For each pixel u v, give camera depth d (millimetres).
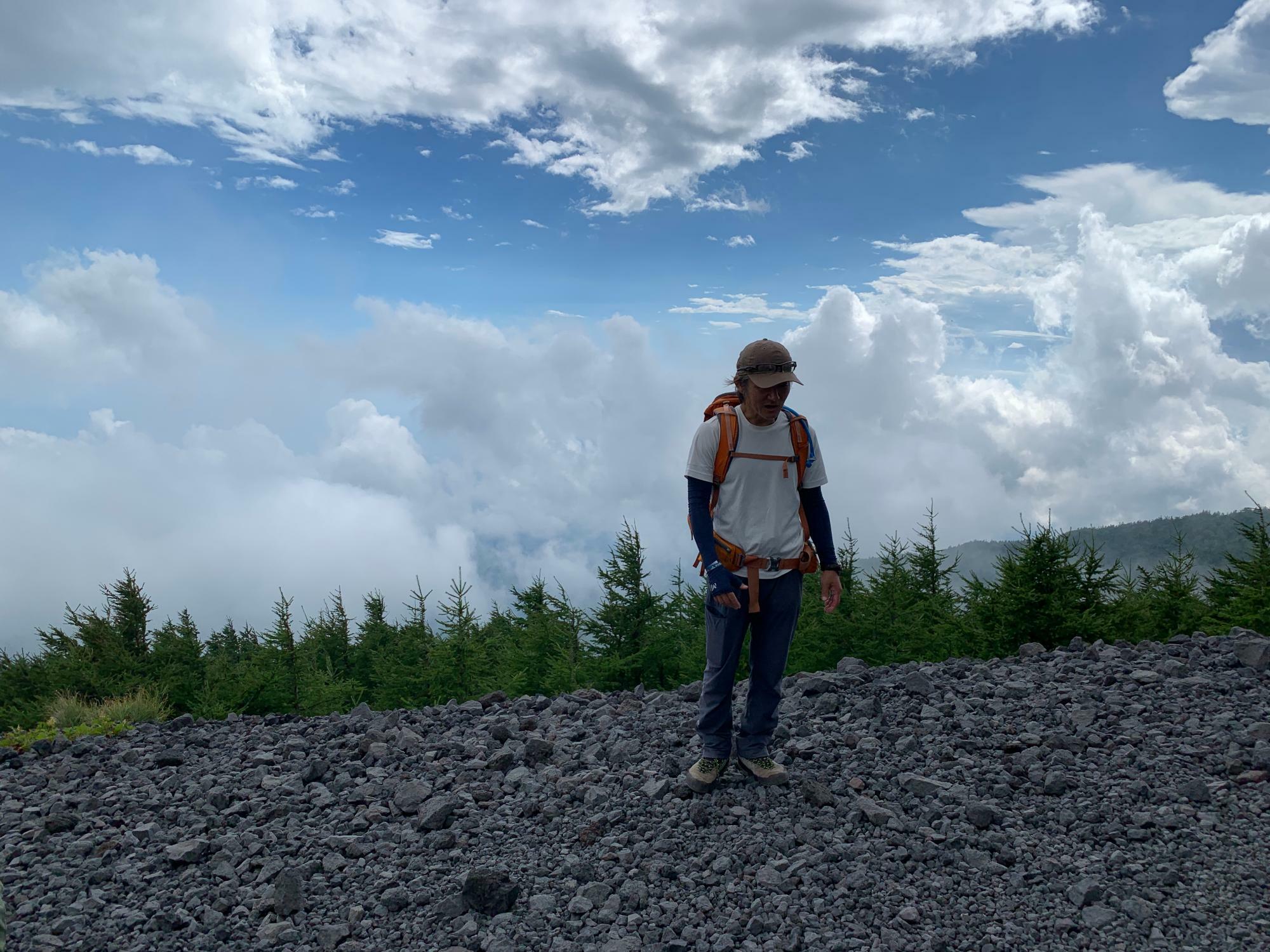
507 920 3115
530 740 4746
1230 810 3428
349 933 3125
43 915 3311
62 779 4926
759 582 3688
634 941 2918
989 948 2766
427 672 17859
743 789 3943
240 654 22531
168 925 3205
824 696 5070
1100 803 3605
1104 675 5188
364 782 4500
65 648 18562
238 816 4160
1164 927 2779
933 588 16141
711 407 3740
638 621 16047
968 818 3561
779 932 2924
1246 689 4766
